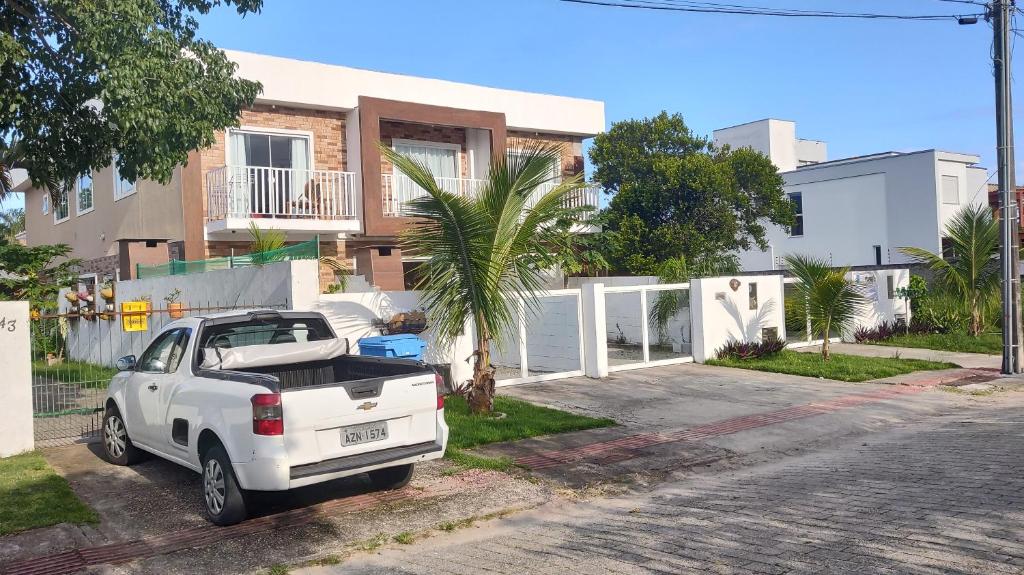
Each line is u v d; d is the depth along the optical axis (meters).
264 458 5.98
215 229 16.61
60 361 15.49
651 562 5.40
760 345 16.66
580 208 11.51
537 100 21.75
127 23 9.27
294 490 7.54
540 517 6.88
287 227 16.92
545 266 12.36
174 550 5.99
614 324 20.27
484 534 6.40
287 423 6.05
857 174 35.31
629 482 8.04
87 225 22.39
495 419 10.51
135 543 6.13
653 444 9.49
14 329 8.85
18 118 10.45
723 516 6.50
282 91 17.64
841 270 16.02
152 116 9.52
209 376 6.88
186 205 17.02
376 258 15.95
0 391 8.74
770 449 9.48
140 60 9.32
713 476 8.30
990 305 19.97
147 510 6.93
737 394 12.80
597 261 20.61
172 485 7.69
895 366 15.36
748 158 27.42
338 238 18.64
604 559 5.53
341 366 7.96
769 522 6.22
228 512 6.36
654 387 13.45
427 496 7.37
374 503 7.15
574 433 10.04
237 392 6.29
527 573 5.32
